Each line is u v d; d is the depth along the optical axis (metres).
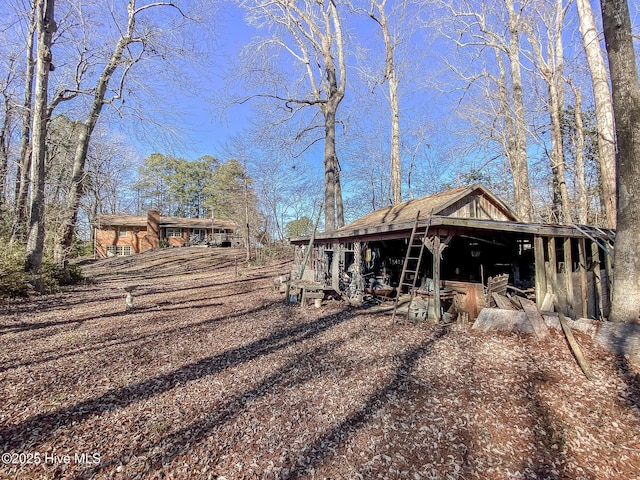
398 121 19.06
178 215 52.09
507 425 3.43
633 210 5.27
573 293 8.02
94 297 11.56
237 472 2.83
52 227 15.52
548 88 16.86
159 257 27.98
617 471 2.84
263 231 26.41
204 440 3.26
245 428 3.46
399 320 7.63
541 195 20.50
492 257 11.69
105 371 4.90
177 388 4.36
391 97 19.22
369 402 3.91
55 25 12.24
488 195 11.55
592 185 16.84
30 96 16.56
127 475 2.79
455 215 11.00
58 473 2.80
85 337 6.58
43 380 4.58
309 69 19.64
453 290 7.95
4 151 18.11
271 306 9.70
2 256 11.03
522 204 13.45
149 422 3.56
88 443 3.20
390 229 8.20
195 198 52.69
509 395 3.97
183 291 13.03
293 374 4.77
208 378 4.66
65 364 5.16
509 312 6.12
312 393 4.18
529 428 3.38
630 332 4.94
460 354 5.21
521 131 13.65
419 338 6.13
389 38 19.08
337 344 6.06
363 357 5.35
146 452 3.08
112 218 34.53
